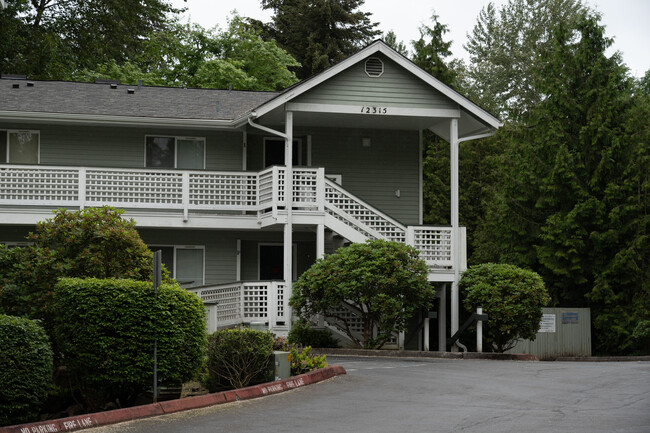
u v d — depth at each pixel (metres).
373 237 22.72
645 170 28.39
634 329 26.12
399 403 11.82
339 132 25.52
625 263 27.33
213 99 26.02
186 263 24.20
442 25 38.78
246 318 22.02
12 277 13.41
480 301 21.45
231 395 12.01
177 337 11.73
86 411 12.04
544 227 29.25
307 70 49.53
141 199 23.06
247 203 23.14
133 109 23.88
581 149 29.59
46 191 22.42
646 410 11.08
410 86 22.83
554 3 53.97
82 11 41.16
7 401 10.22
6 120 23.05
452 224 22.86
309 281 20.50
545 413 10.90
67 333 11.59
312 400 12.09
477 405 11.65
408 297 20.47
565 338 27.70
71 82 26.53
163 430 9.85
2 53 36.31
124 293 11.48
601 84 29.98
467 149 37.03
